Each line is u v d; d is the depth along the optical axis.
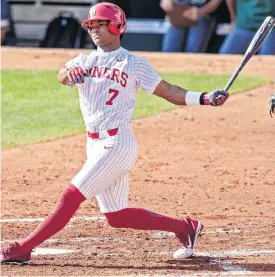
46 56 59.59
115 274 21.50
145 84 21.61
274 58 57.75
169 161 36.62
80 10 69.56
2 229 26.72
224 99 21.53
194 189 32.38
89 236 25.80
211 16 63.03
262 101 46.91
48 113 45.47
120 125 21.45
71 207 21.72
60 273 21.61
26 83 51.69
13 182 33.38
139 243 24.94
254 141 39.81
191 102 21.64
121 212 22.27
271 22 22.02
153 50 69.44
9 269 21.98
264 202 30.52
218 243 24.81
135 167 35.62
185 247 23.08
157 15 69.44
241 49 59.59
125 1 69.38
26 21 71.19
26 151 38.34
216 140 40.03
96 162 21.44
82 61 21.72
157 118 44.00
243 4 58.62
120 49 21.77
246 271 21.83
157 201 30.66
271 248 24.25
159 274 21.50
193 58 58.19
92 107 21.50
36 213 28.91
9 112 45.50
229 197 31.25
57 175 34.50
